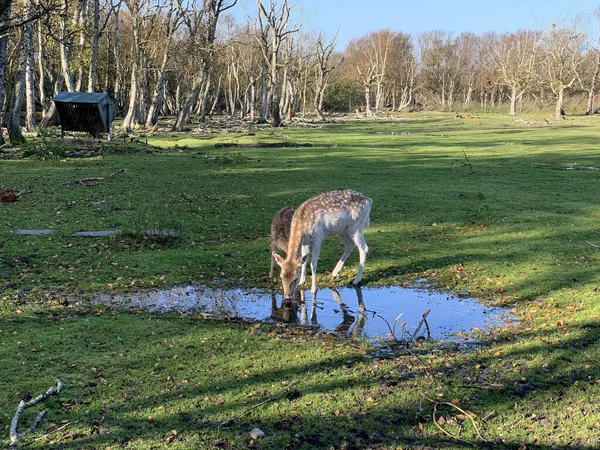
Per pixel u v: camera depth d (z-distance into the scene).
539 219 13.02
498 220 12.95
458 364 5.99
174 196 15.09
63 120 28.06
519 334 6.79
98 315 7.18
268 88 79.81
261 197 15.44
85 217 12.30
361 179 18.98
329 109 102.44
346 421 4.87
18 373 5.50
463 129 49.00
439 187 17.56
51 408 4.93
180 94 65.56
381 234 11.69
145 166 20.73
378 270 9.48
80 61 42.00
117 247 10.20
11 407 4.92
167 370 5.70
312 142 33.38
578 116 72.69
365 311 7.77
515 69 83.69
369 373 5.75
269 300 8.10
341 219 8.53
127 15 60.84
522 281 8.73
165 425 4.75
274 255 8.08
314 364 5.93
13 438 4.43
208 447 4.46
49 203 13.57
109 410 4.94
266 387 5.41
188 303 7.79
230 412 4.95
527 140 36.19
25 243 10.20
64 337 6.40
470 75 111.25
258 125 52.91
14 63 43.38
